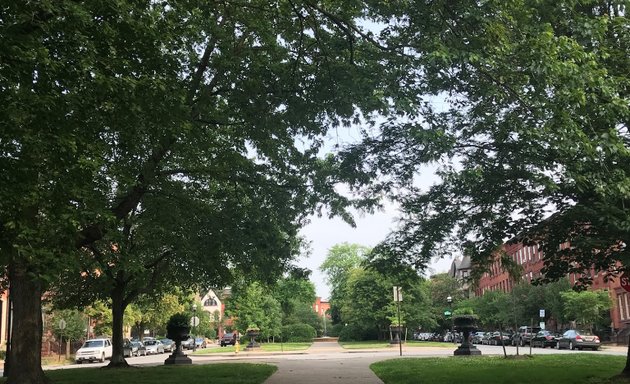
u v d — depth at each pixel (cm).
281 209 1689
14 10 721
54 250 820
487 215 1225
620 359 1842
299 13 1156
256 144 1535
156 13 927
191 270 2120
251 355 3506
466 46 901
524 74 895
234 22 1346
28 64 717
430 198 1258
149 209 1714
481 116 1038
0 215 742
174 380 1475
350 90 1078
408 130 919
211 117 1403
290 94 1293
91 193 870
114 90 809
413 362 1848
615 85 963
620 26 1036
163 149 1331
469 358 1984
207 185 1767
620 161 985
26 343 1252
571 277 5103
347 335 6794
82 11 741
